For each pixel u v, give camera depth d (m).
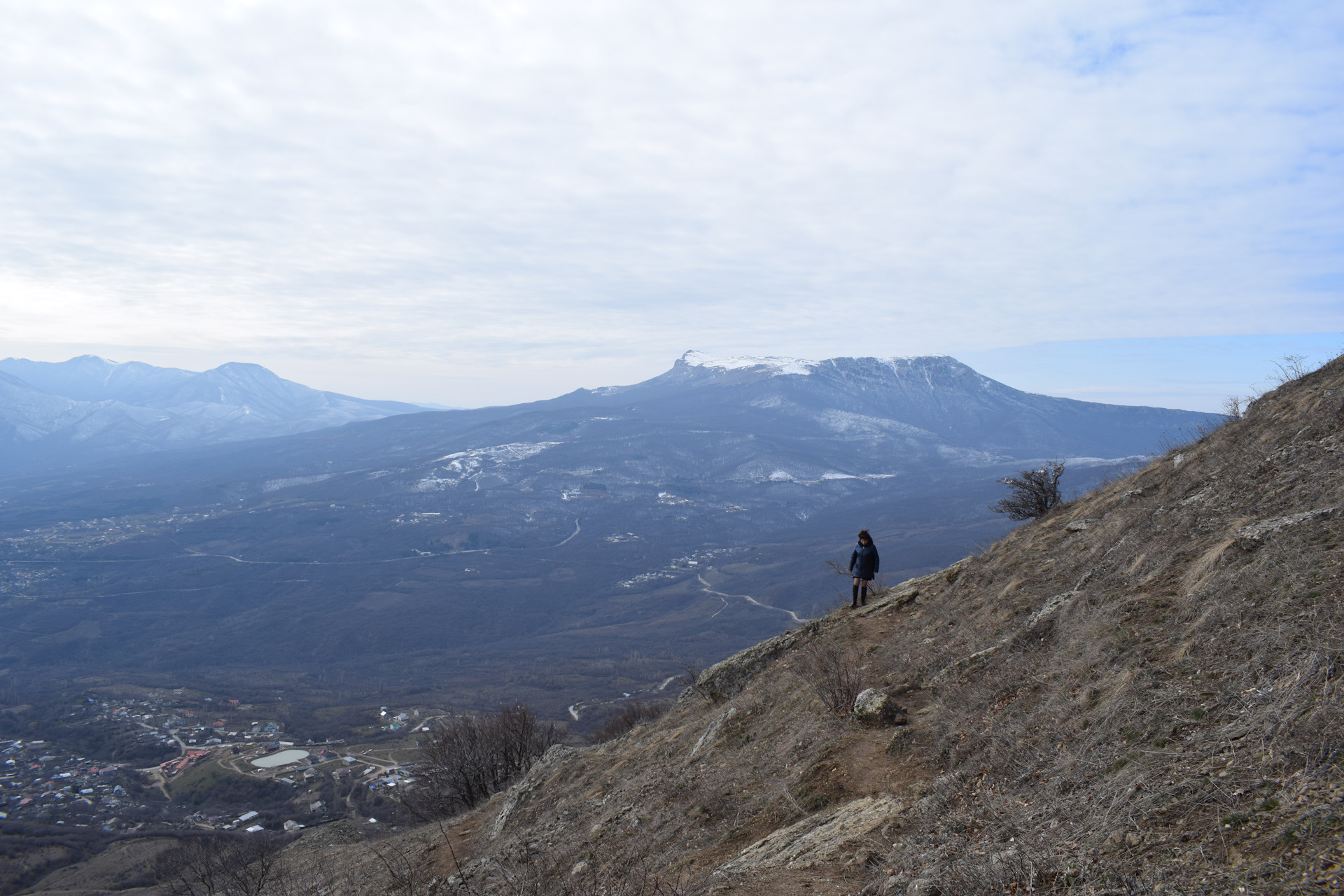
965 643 10.15
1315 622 4.32
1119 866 3.36
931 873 4.32
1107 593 7.73
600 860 8.90
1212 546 7.03
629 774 13.38
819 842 5.99
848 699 9.43
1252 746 3.67
